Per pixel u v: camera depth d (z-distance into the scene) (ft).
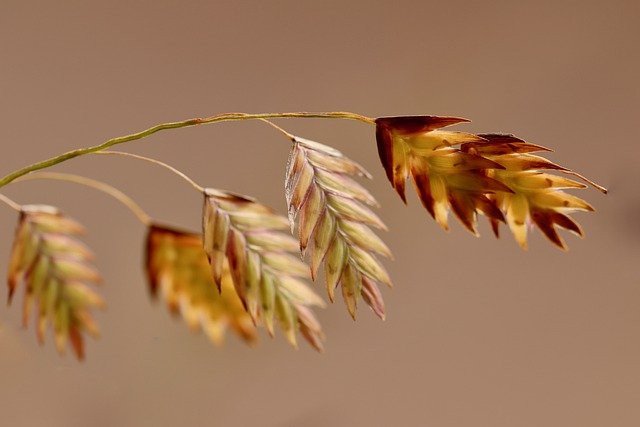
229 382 1.28
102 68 1.29
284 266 1.13
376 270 1.09
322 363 1.29
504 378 1.29
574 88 1.28
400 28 1.29
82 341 1.20
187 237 1.19
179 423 1.28
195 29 1.29
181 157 1.29
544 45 1.28
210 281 1.20
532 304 1.28
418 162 1.09
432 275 1.29
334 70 1.29
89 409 1.27
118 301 1.29
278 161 1.29
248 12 1.29
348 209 1.10
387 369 1.29
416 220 1.29
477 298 1.29
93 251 1.29
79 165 1.29
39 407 1.25
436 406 1.29
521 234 1.09
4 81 1.29
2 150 1.29
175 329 1.28
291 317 1.13
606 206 1.27
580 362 1.28
